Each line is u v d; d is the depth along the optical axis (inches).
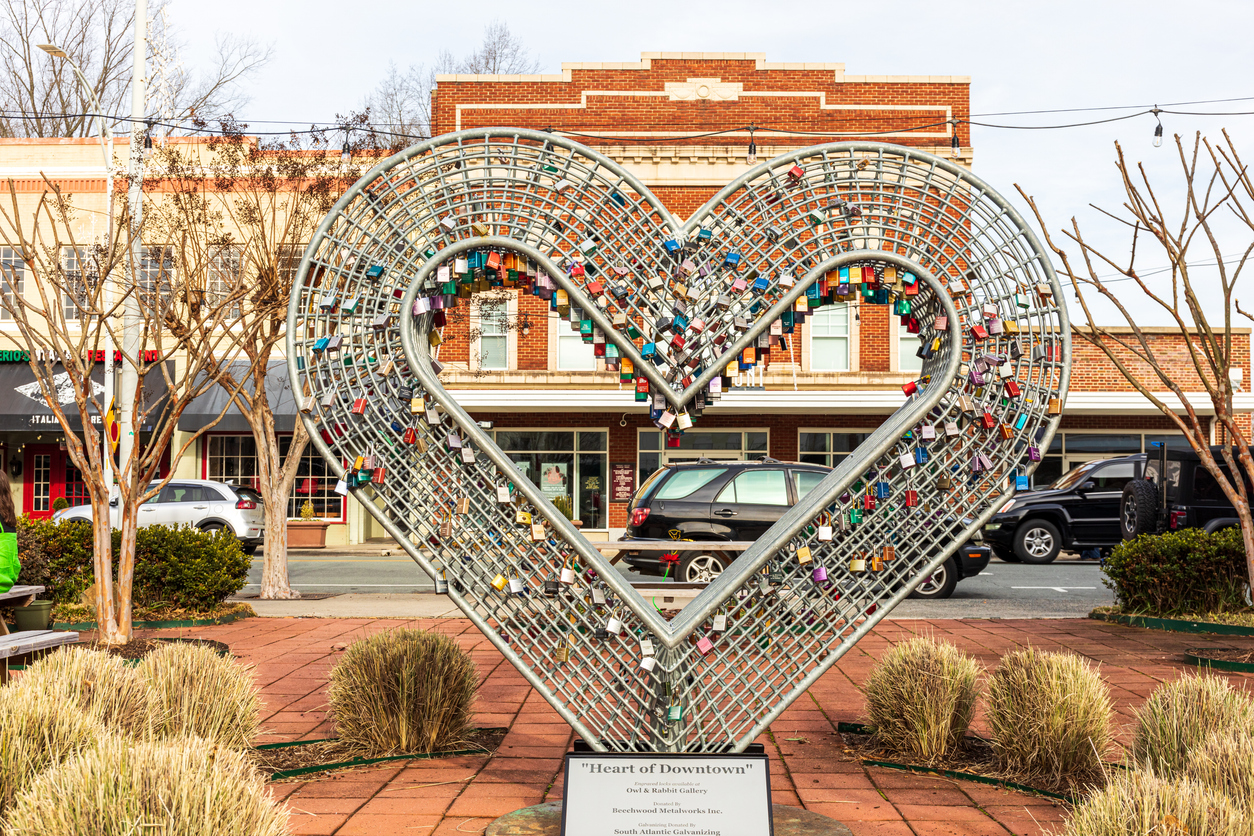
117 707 155.2
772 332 141.4
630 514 450.0
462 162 138.9
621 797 126.0
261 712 217.5
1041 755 167.8
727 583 137.2
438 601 434.6
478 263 135.6
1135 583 354.6
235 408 762.2
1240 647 294.2
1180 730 152.9
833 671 264.5
